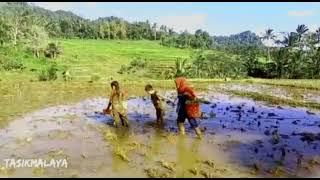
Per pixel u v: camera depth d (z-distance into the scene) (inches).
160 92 1104.2
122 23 5649.6
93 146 470.3
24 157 422.6
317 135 532.4
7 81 1413.6
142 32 5802.2
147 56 2847.0
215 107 792.9
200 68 1808.6
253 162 405.1
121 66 2094.0
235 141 493.4
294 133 544.4
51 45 2268.7
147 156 426.6
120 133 543.8
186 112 509.7
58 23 5027.1
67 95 1008.2
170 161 408.2
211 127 581.6
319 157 426.6
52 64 2017.7
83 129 569.6
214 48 4446.4
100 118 665.0
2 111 732.0
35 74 1686.8
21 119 649.6
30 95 1000.9
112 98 586.2
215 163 401.4
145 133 542.6
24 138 509.0
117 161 408.8
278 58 2022.6
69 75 1609.3
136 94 1037.2
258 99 948.6
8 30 2267.5
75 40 4266.7
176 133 539.8
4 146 468.4
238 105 831.7
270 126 596.1
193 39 4586.6
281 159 416.5
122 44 4234.7
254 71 2064.5
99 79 1525.6
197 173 368.5
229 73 1793.8
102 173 370.9
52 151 444.5
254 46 2967.5
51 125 599.5
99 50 2984.7
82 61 2287.2
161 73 1808.6
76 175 365.1
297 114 720.3
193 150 451.2
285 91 1171.3
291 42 2094.0
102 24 5383.9
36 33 2338.8
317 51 2000.5
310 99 962.7
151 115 690.8
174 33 6053.2
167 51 3612.2
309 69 1930.4
